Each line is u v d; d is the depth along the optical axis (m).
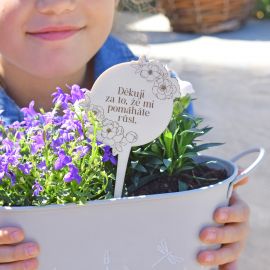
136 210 0.57
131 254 0.58
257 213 1.52
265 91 2.24
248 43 2.83
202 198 0.59
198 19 3.01
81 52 0.75
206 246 0.61
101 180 0.59
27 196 0.58
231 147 1.86
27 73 0.80
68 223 0.56
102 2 0.75
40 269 0.57
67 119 0.61
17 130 0.63
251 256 1.35
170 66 2.47
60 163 0.56
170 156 0.62
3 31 0.73
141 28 3.11
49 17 0.71
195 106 2.14
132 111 0.60
